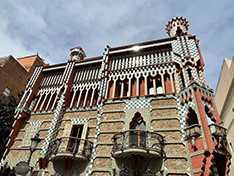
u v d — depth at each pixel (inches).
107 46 807.1
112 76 718.5
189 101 540.1
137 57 744.3
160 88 663.1
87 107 689.0
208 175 410.0
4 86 945.5
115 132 573.0
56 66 901.2
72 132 639.8
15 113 760.3
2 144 756.6
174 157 481.4
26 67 1167.6
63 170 556.1
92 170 522.9
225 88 1118.4
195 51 661.9
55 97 804.6
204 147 439.2
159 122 552.4
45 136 672.4
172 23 835.4
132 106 612.1
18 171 381.7
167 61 685.9
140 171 479.2
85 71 831.1
